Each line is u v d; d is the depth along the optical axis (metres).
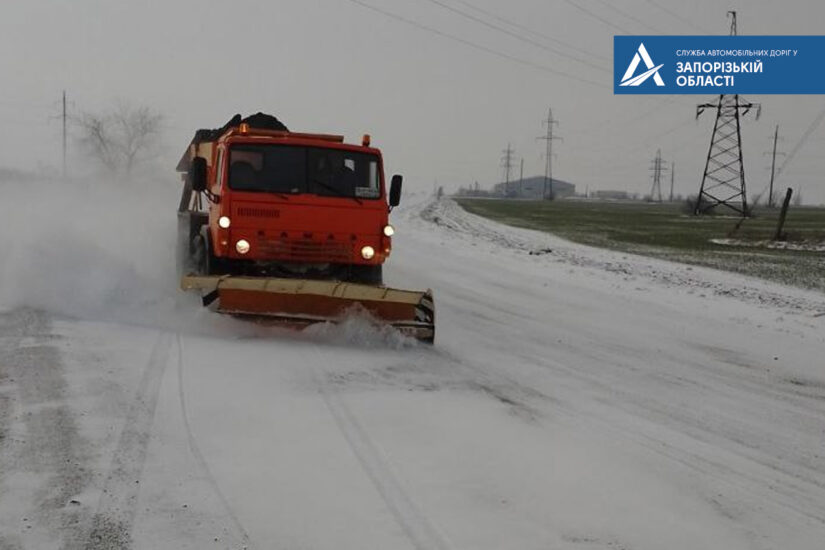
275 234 9.96
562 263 22.91
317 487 4.68
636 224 56.44
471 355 8.98
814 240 35.66
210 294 8.80
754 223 61.53
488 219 55.12
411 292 8.90
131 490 4.48
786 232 40.47
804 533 4.53
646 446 5.91
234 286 8.66
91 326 8.67
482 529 4.26
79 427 5.41
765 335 11.75
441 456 5.33
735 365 9.41
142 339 8.25
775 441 6.32
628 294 16.20
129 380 6.62
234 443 5.32
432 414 6.30
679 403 7.37
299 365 7.64
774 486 5.27
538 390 7.48
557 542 4.17
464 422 6.14
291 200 10.00
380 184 10.35
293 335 8.94
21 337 7.98
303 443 5.41
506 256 24.61
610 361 9.21
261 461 5.04
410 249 25.72
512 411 6.60
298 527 4.16
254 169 10.02
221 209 9.85
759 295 16.86
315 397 6.56
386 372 7.69
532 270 20.58
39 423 5.46
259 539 4.01
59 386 6.33
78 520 4.09
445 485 4.82
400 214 54.62
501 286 16.78
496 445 5.64
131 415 5.73
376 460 5.18
